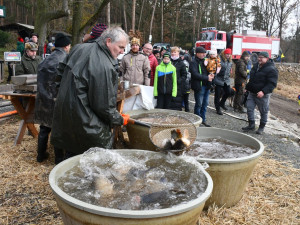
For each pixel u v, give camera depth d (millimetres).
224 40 23219
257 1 48844
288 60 53125
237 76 8789
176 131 3029
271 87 6281
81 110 2742
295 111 13188
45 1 11297
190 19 42000
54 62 3797
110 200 2053
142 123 3512
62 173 2367
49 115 3793
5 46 22234
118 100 4246
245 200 3314
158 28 34594
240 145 3646
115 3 30078
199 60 6609
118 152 2732
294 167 4543
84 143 2873
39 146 3965
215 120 7629
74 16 10414
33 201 3086
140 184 2301
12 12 36531
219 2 43812
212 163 2785
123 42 2807
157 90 5930
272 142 5988
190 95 11430
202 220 2857
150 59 6727
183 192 2168
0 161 3980
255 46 24906
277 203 3350
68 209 1852
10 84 10141
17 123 5949
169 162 2650
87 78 2705
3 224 2689
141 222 1714
